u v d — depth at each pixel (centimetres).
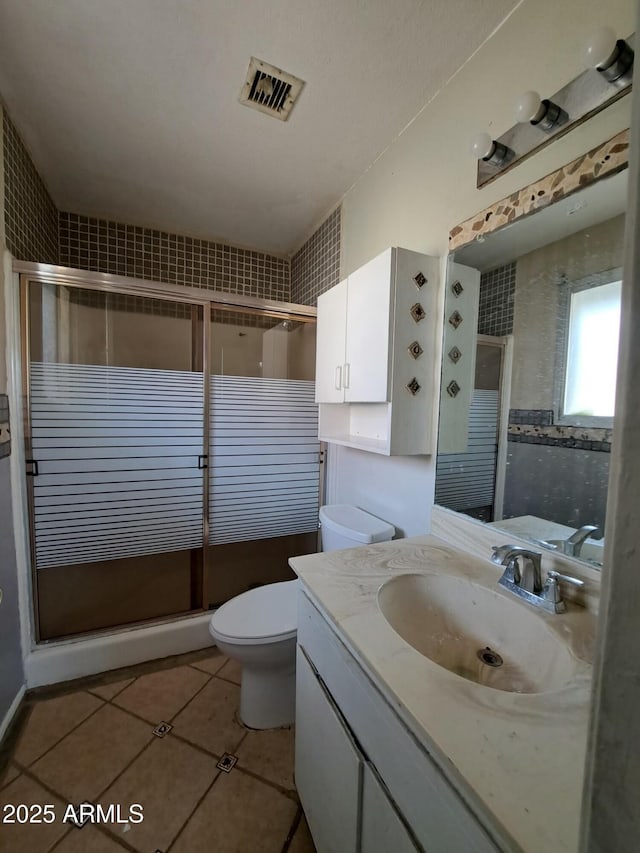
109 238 230
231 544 219
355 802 73
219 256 260
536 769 47
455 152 127
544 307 97
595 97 83
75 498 170
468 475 122
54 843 104
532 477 100
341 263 206
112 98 138
